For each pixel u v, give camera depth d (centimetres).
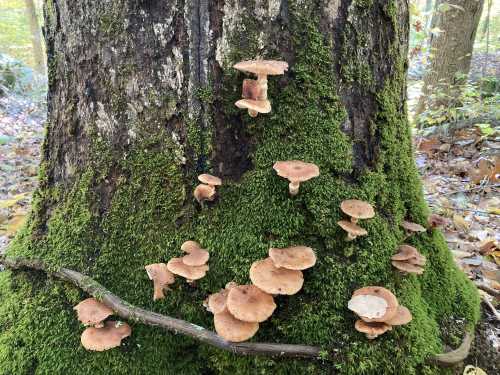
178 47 51
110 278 56
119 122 55
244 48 51
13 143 195
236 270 53
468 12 194
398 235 59
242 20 50
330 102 53
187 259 51
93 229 57
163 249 55
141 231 56
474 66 282
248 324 46
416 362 49
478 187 128
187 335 50
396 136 61
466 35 197
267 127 53
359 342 49
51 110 61
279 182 53
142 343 53
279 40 51
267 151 53
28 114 275
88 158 58
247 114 53
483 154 150
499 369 57
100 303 53
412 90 267
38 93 318
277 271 49
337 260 53
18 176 151
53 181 62
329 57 52
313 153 53
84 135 58
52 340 54
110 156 56
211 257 54
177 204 55
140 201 56
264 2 50
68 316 55
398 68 60
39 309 56
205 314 53
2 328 57
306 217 53
